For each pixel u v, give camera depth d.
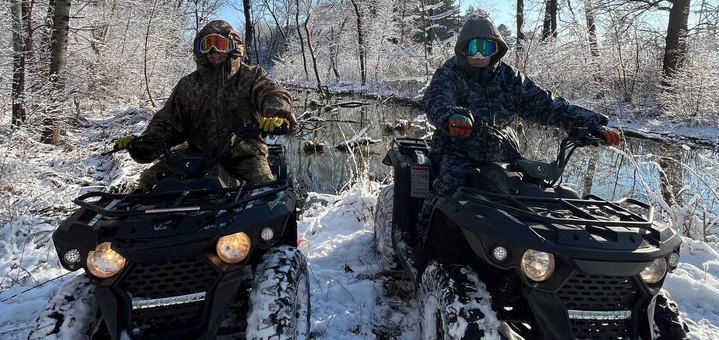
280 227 1.98
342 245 3.85
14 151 5.44
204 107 2.84
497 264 1.84
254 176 2.65
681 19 12.80
